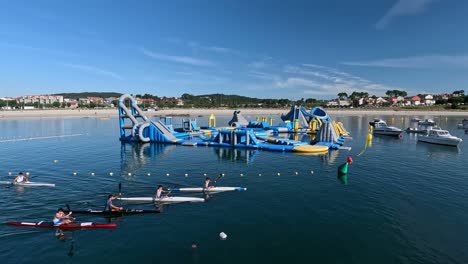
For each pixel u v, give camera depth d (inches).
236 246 648.4
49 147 1961.1
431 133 2315.5
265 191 1020.5
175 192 1003.9
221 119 5251.0
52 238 679.7
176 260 594.6
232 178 1189.7
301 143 2015.3
